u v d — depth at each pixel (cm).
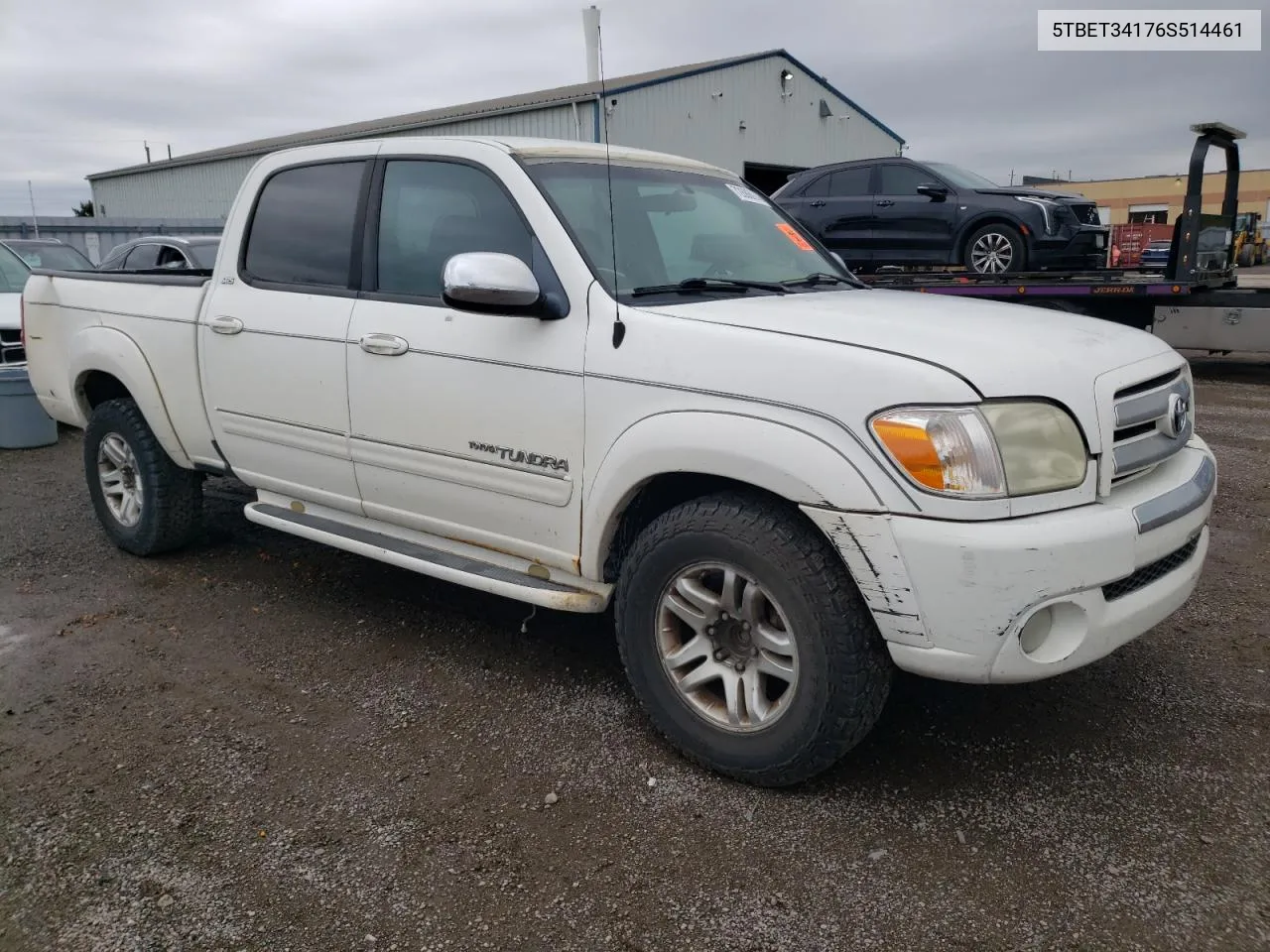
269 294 404
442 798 288
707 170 420
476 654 388
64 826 276
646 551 297
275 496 433
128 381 461
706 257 362
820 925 233
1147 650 382
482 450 331
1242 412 869
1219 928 229
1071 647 254
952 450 243
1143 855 257
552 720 333
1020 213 1059
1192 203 965
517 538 335
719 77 2338
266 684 363
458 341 334
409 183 367
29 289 532
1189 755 305
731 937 230
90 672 374
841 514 252
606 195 348
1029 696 346
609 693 353
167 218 3050
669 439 279
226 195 3222
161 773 303
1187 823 270
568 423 307
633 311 298
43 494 648
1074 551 245
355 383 366
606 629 413
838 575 262
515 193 331
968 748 312
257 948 229
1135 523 258
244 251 422
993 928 231
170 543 495
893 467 247
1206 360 1230
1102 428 262
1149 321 1023
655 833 270
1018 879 249
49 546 529
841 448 253
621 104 2092
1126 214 6238
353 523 399
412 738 323
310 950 229
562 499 314
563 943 230
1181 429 299
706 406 275
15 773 304
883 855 259
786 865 256
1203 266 1009
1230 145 1030
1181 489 283
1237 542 507
